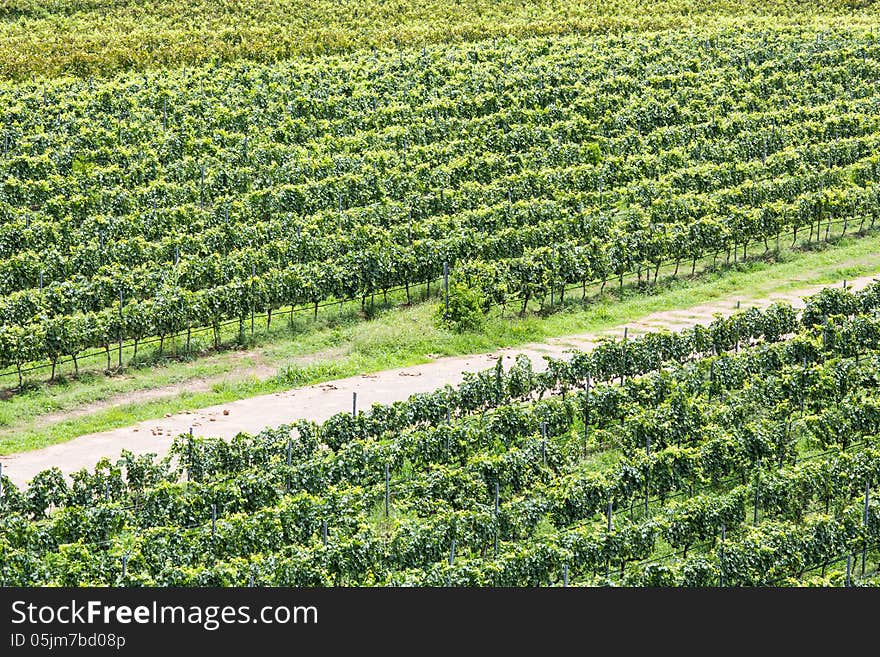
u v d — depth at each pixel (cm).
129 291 12638
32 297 12219
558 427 10288
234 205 14812
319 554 7900
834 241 16000
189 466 9388
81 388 11444
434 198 15438
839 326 12212
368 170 16088
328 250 13838
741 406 10244
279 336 12812
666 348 11794
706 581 8062
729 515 8775
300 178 16050
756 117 18825
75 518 8400
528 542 8650
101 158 16012
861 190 16250
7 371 11731
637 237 14375
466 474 9119
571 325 13425
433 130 17862
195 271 13075
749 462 9650
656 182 16362
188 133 17012
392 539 8381
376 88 19512
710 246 14862
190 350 12344
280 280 12800
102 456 9938
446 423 10356
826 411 10288
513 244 14400
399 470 9619
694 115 19062
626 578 7950
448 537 8412
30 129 16850
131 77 19600
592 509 9006
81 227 14238
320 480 9181
